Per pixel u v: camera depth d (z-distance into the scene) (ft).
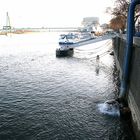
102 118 77.15
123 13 200.85
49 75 143.33
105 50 299.38
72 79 133.28
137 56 70.79
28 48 339.77
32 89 110.52
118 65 148.25
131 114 73.97
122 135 66.95
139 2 84.23
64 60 213.87
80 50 297.33
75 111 83.35
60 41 245.24
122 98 88.69
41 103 91.25
